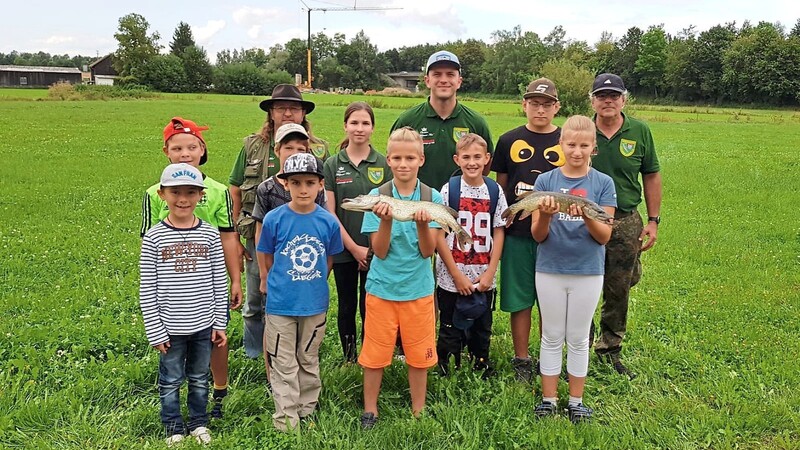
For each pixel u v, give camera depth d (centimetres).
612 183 463
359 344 588
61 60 19125
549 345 457
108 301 671
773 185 1666
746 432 430
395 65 17238
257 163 527
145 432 430
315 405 452
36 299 668
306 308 432
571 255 443
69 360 516
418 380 451
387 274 438
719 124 4697
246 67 9962
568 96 5366
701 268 873
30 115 3706
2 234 963
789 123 4972
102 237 964
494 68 11081
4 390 460
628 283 536
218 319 432
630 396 490
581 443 407
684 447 412
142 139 2533
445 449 405
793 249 992
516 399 462
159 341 406
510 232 509
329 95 8188
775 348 567
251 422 436
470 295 486
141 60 9512
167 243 413
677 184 1661
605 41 12675
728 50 9600
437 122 550
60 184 1456
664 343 591
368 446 405
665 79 10431
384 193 455
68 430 421
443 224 418
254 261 525
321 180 449
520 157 520
